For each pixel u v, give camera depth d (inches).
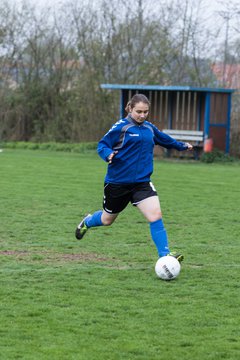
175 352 369.7
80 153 1956.2
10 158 1701.5
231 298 479.8
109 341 385.4
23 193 1040.8
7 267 563.5
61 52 2327.8
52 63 2343.8
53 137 2290.8
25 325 410.6
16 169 1414.9
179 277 540.7
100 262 590.2
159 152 1909.4
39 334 394.9
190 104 1872.5
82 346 376.2
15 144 2146.9
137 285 511.2
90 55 2261.3
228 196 1067.9
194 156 1849.2
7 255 610.2
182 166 1628.9
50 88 2343.8
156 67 2260.1
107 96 2209.6
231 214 882.8
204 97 1849.2
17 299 466.3
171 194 1079.0
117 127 534.9
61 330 402.6
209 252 641.6
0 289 491.2
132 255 621.3
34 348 371.2
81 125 2220.7
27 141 2358.5
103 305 454.9
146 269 567.2
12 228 746.8
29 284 508.1
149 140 542.0
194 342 386.0
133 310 445.4
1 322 415.5
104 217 578.9
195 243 684.7
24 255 612.1
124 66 2262.6
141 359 357.7
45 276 534.0
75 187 1131.3
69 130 2284.7
